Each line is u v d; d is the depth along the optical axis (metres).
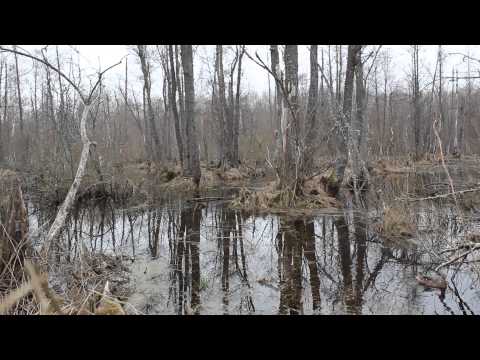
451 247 4.97
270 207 9.30
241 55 21.42
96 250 6.02
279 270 4.99
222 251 5.95
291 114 9.25
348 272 4.85
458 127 22.97
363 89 12.83
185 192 13.31
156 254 5.84
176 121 18.88
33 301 3.49
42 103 19.09
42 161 12.57
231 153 20.98
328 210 8.82
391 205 6.91
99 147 12.41
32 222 8.52
